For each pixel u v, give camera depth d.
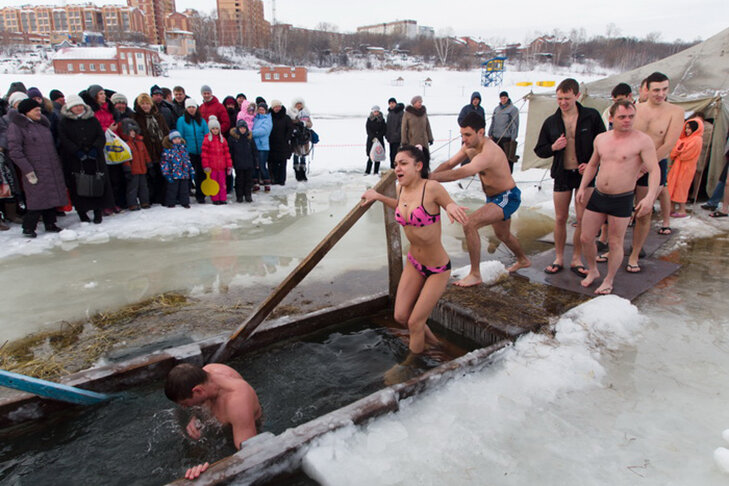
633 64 101.56
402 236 7.68
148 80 50.28
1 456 2.87
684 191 7.64
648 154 4.27
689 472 2.57
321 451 2.64
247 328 3.81
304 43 110.56
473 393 3.28
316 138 11.55
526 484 2.50
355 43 116.81
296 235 7.38
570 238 7.07
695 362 3.63
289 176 12.00
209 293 5.28
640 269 5.40
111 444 2.96
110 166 8.04
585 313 4.20
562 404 3.17
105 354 4.03
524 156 11.77
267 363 3.90
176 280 5.64
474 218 4.61
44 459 2.84
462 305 4.40
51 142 6.88
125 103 7.91
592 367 3.55
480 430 2.91
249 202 9.34
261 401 3.40
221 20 118.12
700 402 3.17
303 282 5.58
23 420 3.08
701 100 8.41
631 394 3.27
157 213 8.28
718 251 6.13
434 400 3.21
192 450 2.91
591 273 4.93
